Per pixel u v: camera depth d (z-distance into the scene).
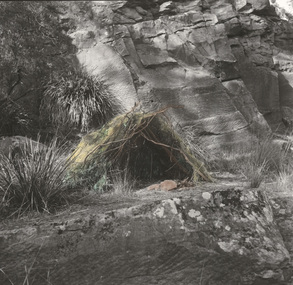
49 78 7.89
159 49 8.78
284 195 4.82
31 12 7.75
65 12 8.72
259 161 7.05
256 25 10.20
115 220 3.74
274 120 9.80
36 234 3.55
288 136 9.20
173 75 8.47
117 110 7.95
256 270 3.75
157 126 5.33
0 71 7.30
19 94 7.78
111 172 5.05
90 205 4.21
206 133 8.06
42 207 4.13
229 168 7.15
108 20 8.89
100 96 7.78
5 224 3.73
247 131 8.12
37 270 3.47
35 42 7.73
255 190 4.25
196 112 8.16
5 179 4.26
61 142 7.16
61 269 3.51
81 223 3.67
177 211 3.88
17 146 5.57
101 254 3.61
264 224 4.02
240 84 8.98
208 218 3.91
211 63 8.93
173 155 5.35
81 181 4.81
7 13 7.48
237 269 3.75
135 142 5.29
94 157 4.98
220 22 9.57
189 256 3.72
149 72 8.43
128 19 9.19
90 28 8.73
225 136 8.06
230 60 9.05
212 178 5.59
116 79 8.12
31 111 7.75
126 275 3.62
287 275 3.81
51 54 8.16
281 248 3.88
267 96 9.82
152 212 3.83
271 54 10.24
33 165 4.35
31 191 4.14
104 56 8.30
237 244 3.80
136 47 8.70
